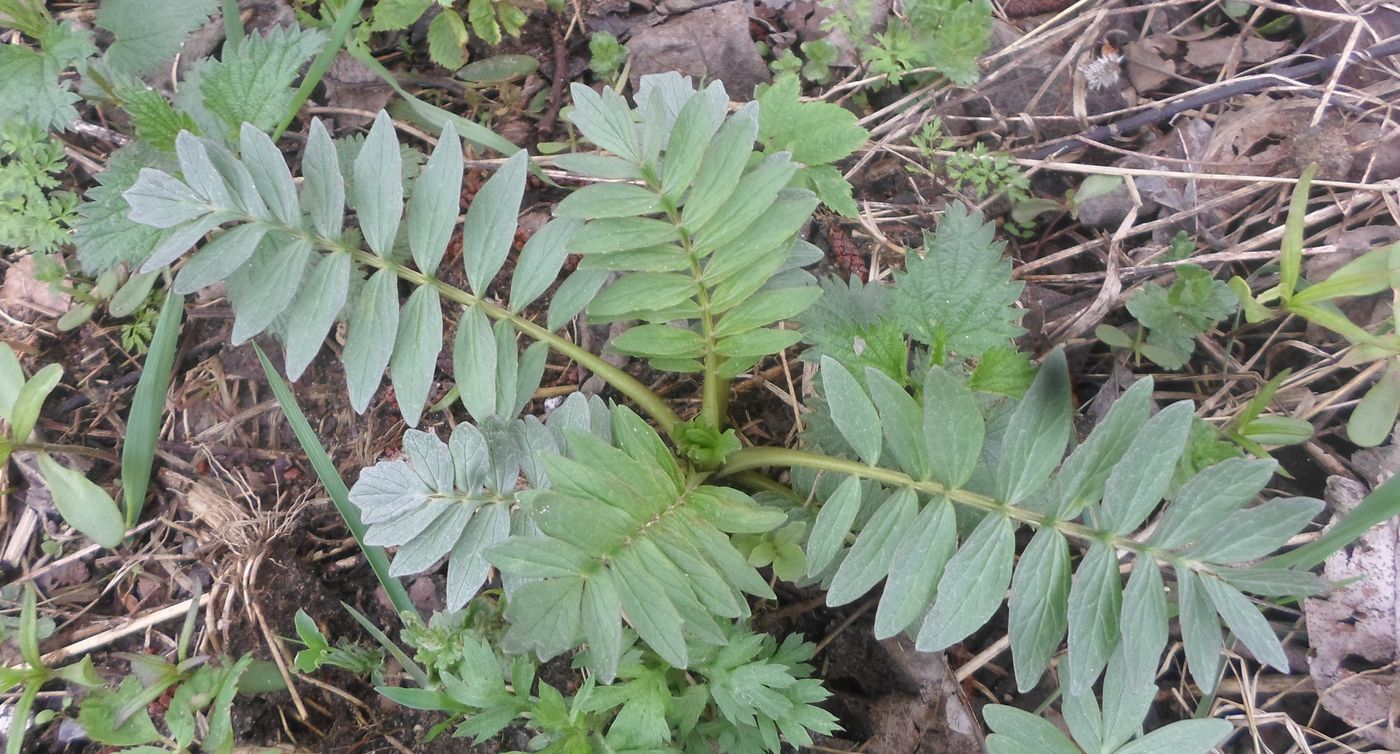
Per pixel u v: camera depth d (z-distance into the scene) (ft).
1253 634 0.88
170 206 1.00
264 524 1.34
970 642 1.30
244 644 1.29
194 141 1.00
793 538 1.13
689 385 1.40
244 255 1.02
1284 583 0.88
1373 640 1.22
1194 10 1.59
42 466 1.24
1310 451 1.33
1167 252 1.41
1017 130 1.55
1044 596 0.92
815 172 1.35
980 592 0.92
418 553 1.03
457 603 1.03
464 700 1.02
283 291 1.04
